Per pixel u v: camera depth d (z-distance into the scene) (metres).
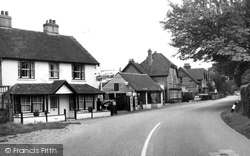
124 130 14.88
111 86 38.53
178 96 58.03
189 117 21.47
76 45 31.22
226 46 24.73
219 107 32.56
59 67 27.06
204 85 85.31
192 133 13.12
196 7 26.38
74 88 26.89
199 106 37.44
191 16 26.20
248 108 17.09
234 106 22.36
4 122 19.62
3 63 23.16
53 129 16.59
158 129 14.82
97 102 29.89
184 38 28.30
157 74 55.34
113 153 9.17
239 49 23.42
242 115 18.08
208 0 26.75
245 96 17.91
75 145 10.87
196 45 28.31
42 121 22.47
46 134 14.45
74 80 28.27
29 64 25.06
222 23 26.11
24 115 23.12
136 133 13.58
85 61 29.14
